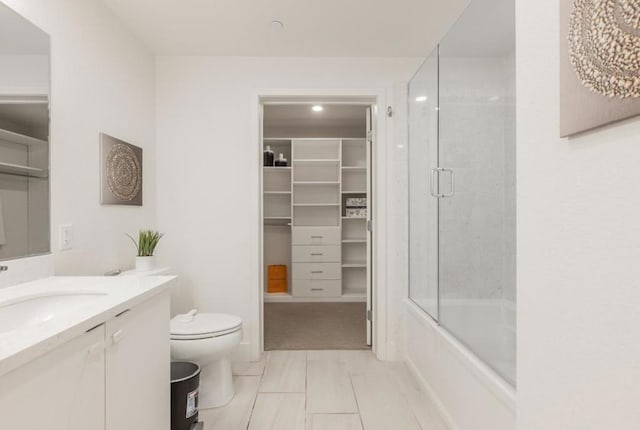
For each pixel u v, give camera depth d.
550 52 0.79
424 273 2.26
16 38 1.35
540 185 0.83
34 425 0.73
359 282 4.82
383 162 2.60
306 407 1.95
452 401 1.75
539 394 0.84
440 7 2.02
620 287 0.61
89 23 1.81
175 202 2.60
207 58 2.60
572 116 0.69
